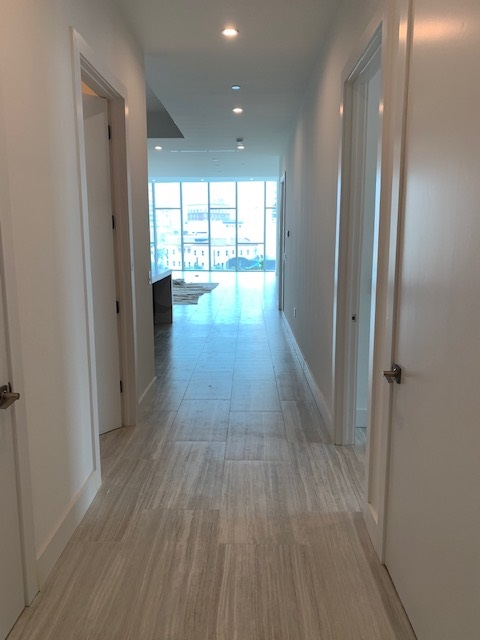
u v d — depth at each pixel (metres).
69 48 2.21
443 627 1.38
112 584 1.92
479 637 1.15
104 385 3.37
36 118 1.86
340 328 3.09
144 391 3.88
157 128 7.37
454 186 1.29
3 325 1.60
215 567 2.02
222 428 3.49
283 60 4.02
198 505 2.48
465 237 1.23
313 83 4.22
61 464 2.13
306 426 3.53
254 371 4.95
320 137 3.82
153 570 2.00
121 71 3.12
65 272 2.17
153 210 16.61
